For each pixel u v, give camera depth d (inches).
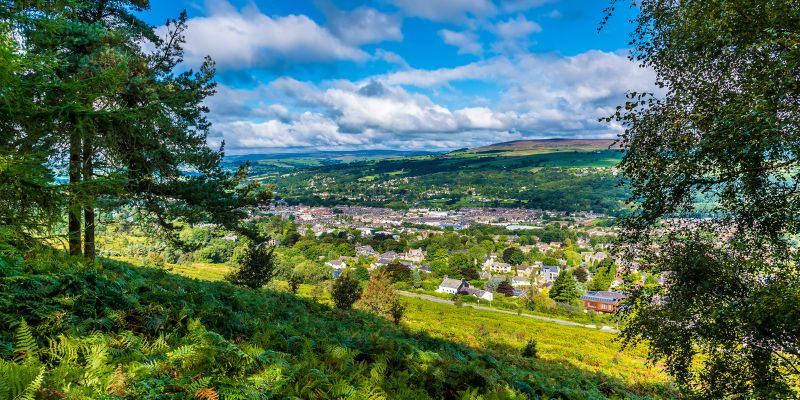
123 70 253.3
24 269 213.9
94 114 231.1
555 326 2418.8
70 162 297.4
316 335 337.1
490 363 449.1
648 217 339.6
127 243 1913.1
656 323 332.2
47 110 212.5
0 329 169.8
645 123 343.0
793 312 247.0
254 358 204.2
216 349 188.5
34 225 214.7
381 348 316.8
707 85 305.6
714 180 300.4
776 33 248.8
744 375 308.3
